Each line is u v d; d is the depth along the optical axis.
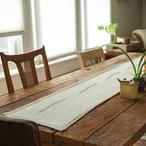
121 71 2.10
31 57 1.99
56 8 3.40
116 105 1.42
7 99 1.58
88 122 1.22
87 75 2.03
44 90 1.73
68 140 1.09
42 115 1.31
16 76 2.87
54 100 1.52
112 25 4.04
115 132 1.12
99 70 2.16
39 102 1.50
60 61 3.49
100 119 1.25
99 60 2.48
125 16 4.96
